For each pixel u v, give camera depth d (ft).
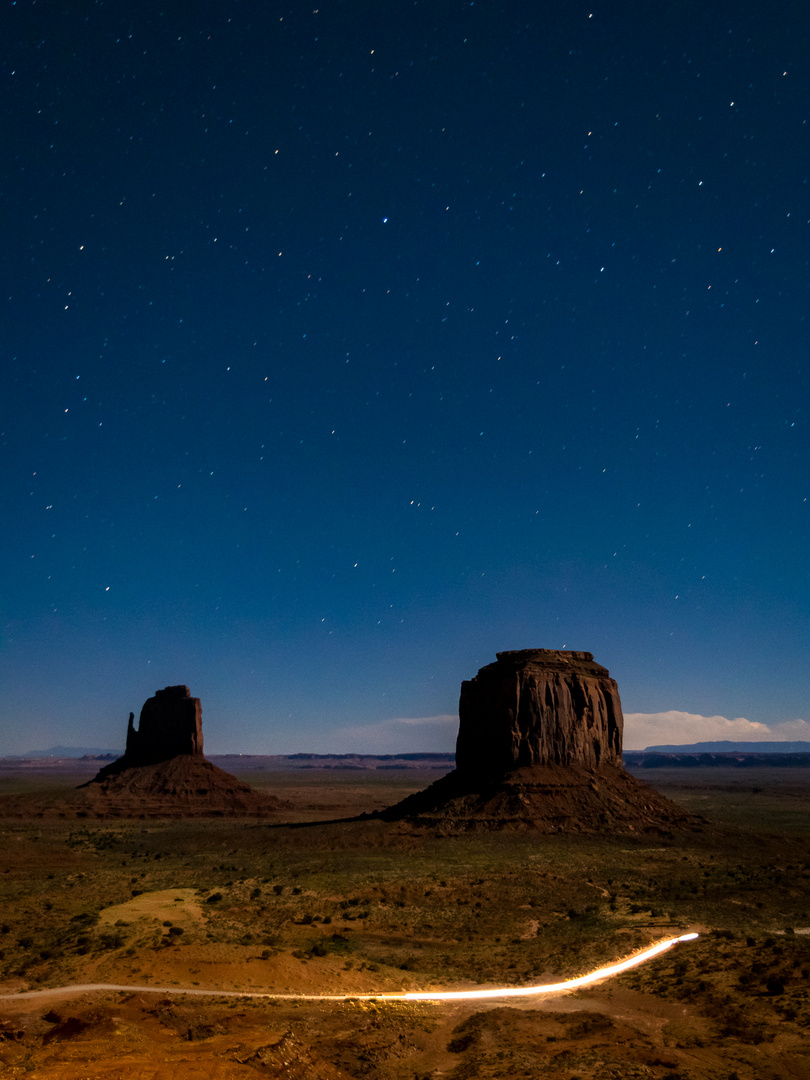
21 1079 73.00
